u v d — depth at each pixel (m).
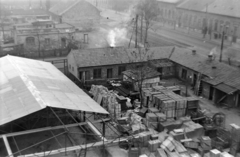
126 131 31.12
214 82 40.66
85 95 33.81
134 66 45.66
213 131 31.28
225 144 29.31
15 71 36.78
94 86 41.38
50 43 67.56
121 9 136.00
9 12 102.06
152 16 91.81
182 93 43.72
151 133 30.08
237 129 28.42
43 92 29.95
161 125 31.98
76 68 45.69
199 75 43.47
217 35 82.50
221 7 81.88
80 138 30.27
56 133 31.17
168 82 48.03
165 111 33.78
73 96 31.67
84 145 25.70
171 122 32.59
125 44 74.75
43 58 59.59
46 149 28.05
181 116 34.72
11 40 73.19
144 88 40.50
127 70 45.16
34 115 30.27
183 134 29.83
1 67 39.91
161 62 49.84
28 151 27.61
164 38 83.56
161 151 27.02
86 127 31.08
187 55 50.31
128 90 40.94
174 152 27.16
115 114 34.81
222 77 41.44
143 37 84.12
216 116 33.88
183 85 47.22
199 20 90.06
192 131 30.42
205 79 42.16
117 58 47.78
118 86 42.56
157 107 35.28
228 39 78.56
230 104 39.69
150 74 42.28
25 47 63.94
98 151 28.17
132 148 27.30
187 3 96.88
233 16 75.44
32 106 26.36
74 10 91.12
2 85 33.12
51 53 62.62
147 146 28.66
